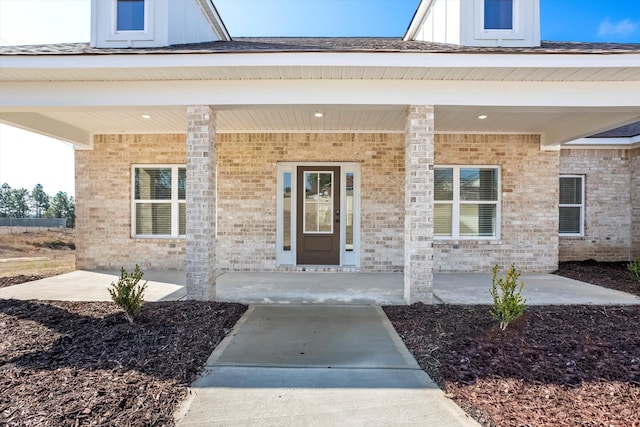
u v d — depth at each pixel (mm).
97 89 4898
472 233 7836
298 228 7805
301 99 4875
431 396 2523
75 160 7855
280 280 6633
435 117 6391
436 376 2812
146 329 3693
